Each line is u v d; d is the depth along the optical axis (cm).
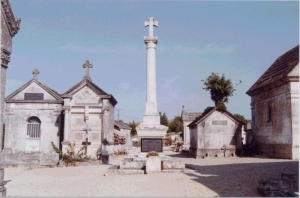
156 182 1412
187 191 1207
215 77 3369
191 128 3541
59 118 3083
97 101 3039
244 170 1722
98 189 1297
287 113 2469
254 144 3114
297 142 2381
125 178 1564
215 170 1830
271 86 2720
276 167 1769
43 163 2591
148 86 1978
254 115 3166
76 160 2631
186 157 3388
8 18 1218
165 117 10269
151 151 1873
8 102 3070
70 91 3030
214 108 3125
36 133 3081
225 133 3108
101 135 2997
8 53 1234
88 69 3144
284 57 3025
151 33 2019
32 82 3108
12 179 1673
